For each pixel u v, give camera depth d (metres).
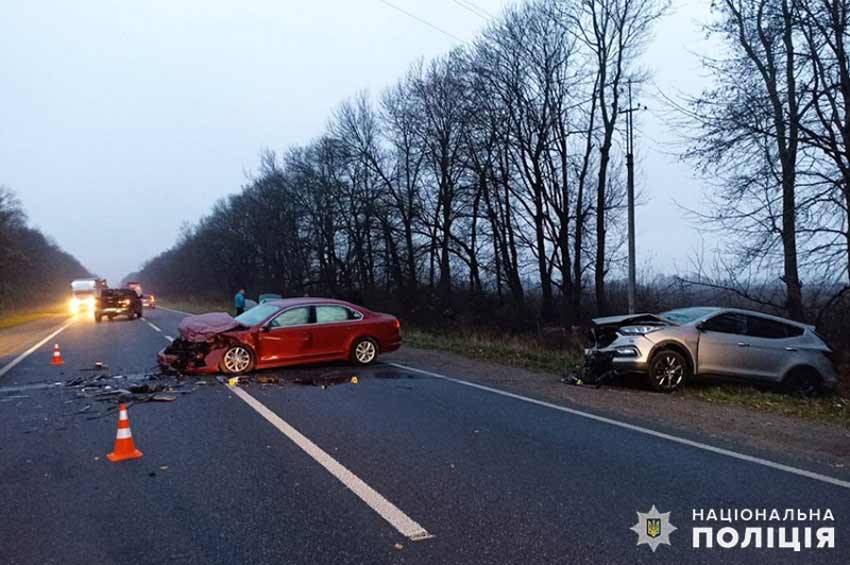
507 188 29.89
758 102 12.50
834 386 10.27
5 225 57.91
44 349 16.31
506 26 28.41
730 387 9.91
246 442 6.28
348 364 12.34
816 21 11.45
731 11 13.25
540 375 11.34
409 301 32.84
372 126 37.75
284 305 11.66
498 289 33.28
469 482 5.00
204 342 10.86
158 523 4.16
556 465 5.48
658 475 5.23
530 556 3.66
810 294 14.14
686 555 3.71
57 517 4.29
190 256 92.38
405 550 3.73
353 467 5.41
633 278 22.34
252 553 3.70
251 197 60.59
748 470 5.41
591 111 28.11
